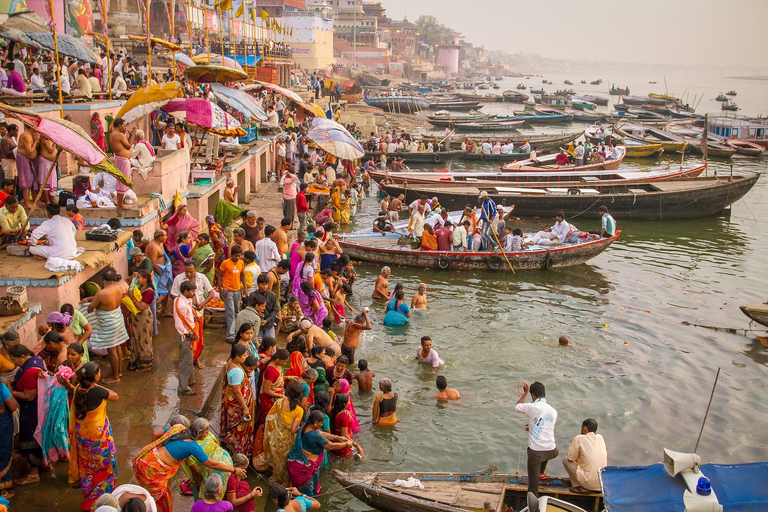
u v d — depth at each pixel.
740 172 42.31
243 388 8.62
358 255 20.50
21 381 7.45
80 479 7.19
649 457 10.63
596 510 8.74
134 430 8.56
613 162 36.34
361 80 97.19
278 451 8.52
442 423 11.25
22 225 10.55
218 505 6.78
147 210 12.73
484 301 17.59
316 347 10.57
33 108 15.19
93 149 9.29
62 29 21.45
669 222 28.42
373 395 11.98
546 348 14.62
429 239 20.50
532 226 26.84
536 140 48.25
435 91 122.81
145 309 10.03
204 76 19.98
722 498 6.91
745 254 23.59
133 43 34.53
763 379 13.57
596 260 22.25
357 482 8.78
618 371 13.63
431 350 13.35
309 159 30.69
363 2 168.00
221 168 19.19
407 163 41.88
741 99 140.62
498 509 8.34
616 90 114.31
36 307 8.86
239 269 11.64
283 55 52.84
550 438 8.56
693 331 16.06
